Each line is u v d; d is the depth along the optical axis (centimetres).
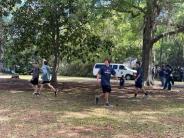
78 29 3288
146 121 1482
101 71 1925
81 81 4178
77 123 1395
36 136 1169
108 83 1920
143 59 3447
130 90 2938
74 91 2742
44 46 3372
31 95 2347
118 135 1210
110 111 1722
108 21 3688
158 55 6588
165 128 1345
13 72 5966
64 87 3100
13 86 3089
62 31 3391
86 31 3356
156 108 1889
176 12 3391
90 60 3712
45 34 3306
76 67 5941
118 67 5147
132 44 5100
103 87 1919
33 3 3238
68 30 3300
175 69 5431
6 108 1728
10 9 3300
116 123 1416
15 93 2464
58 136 1177
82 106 1862
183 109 1877
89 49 3441
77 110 1717
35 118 1475
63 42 3362
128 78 5131
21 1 3256
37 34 3306
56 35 3350
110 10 2881
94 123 1402
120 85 3406
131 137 1187
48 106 1827
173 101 2255
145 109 1833
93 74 5228
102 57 4972
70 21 3080
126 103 2055
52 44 3366
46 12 3120
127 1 2903
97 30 3572
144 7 3278
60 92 2627
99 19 2872
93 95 2459
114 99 2241
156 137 1195
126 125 1381
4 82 3625
